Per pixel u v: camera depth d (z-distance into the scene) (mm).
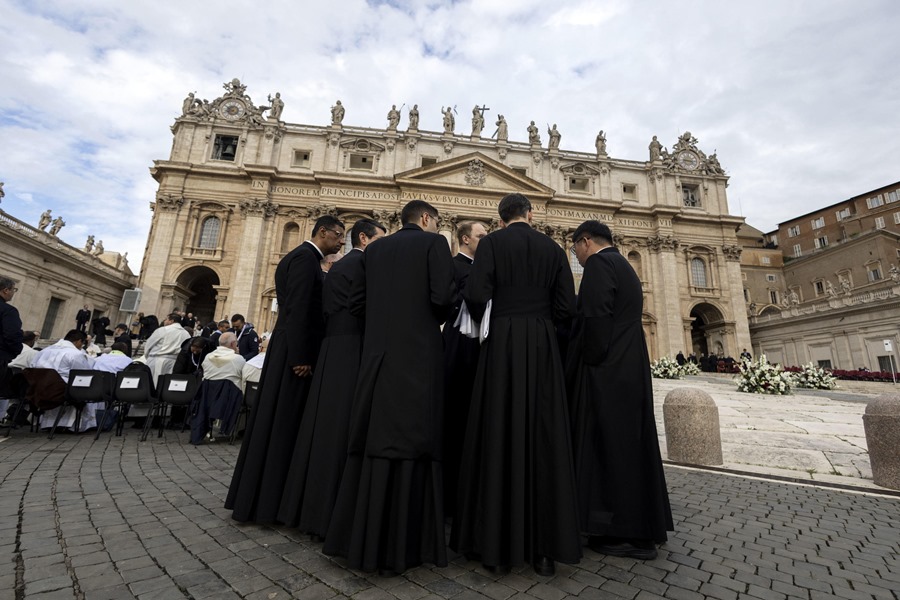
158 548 3107
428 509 2969
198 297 39594
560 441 3002
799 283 52875
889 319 28453
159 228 35438
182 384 7992
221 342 8086
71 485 4648
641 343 3594
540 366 3195
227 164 37969
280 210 37188
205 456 6633
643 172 43969
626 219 42156
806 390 16375
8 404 8305
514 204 3705
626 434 3342
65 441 7336
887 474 5543
